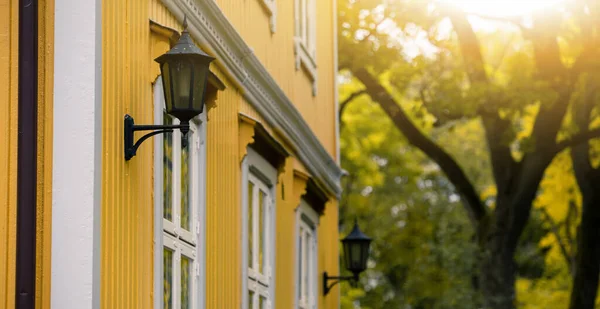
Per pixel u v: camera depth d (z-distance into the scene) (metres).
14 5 6.28
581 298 23.53
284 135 12.06
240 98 10.19
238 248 9.88
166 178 7.75
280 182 11.98
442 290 34.75
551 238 30.66
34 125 6.19
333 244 16.11
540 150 21.09
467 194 23.23
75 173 6.20
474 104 19.98
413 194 36.88
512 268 22.03
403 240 35.72
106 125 6.48
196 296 8.48
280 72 12.28
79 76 6.28
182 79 6.55
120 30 6.79
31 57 6.23
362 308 36.59
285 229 12.11
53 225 6.16
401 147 37.12
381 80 31.69
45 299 6.11
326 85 15.98
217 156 9.25
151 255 7.24
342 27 20.19
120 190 6.66
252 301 10.52
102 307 6.30
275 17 11.90
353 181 36.06
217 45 9.19
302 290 13.36
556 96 19.78
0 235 6.12
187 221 8.39
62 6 6.33
